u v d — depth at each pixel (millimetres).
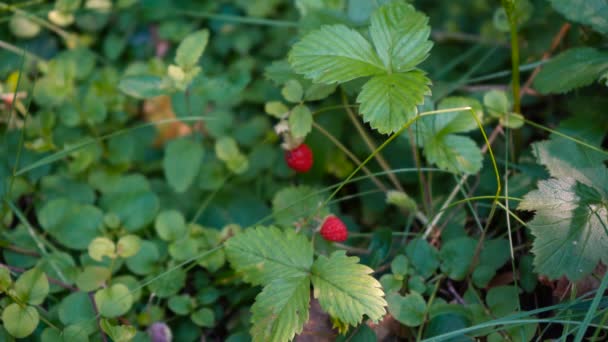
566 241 474
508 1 504
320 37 486
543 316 507
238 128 626
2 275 496
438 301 505
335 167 610
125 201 567
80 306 513
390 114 464
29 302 495
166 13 680
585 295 470
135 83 542
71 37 653
